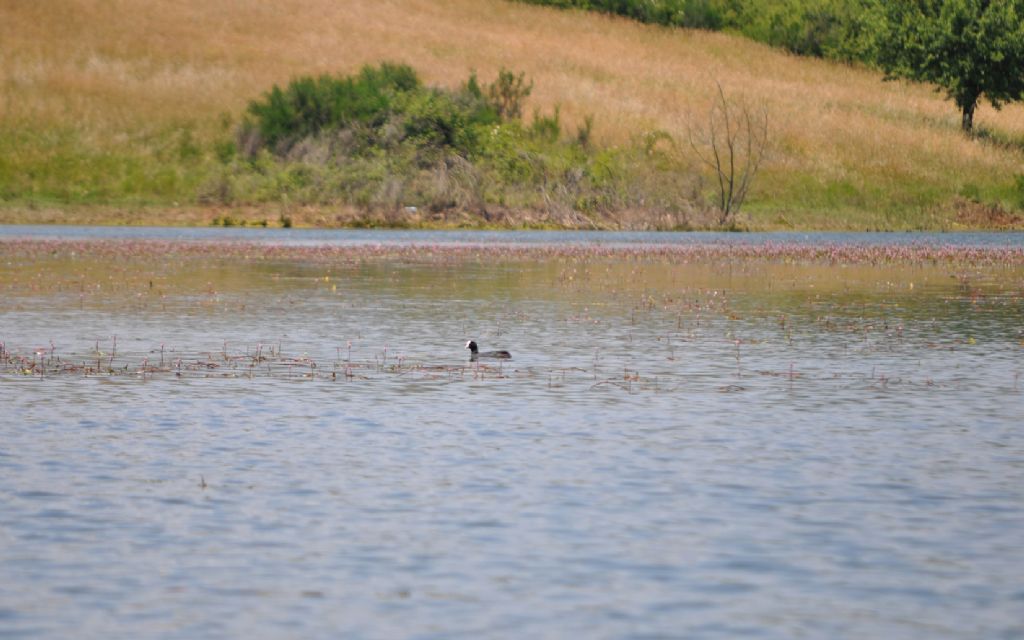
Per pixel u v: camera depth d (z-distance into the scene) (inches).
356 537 1293.1
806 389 2226.9
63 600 1111.0
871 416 1968.5
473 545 1269.7
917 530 1325.0
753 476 1556.3
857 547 1264.8
